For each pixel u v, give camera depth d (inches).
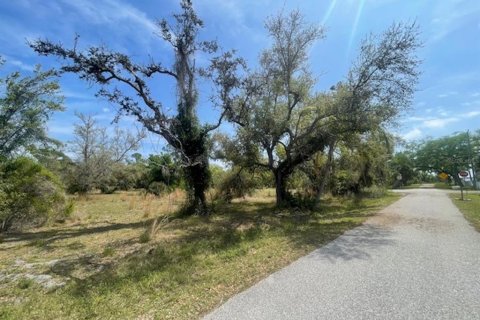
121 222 516.1
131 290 194.1
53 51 463.8
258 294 180.7
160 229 426.6
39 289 207.9
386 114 545.6
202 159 569.6
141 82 518.0
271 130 592.1
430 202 791.7
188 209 585.3
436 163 2282.2
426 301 165.2
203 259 262.8
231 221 500.1
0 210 423.5
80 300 181.9
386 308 157.5
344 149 794.8
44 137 851.4
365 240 323.3
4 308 175.5
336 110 550.3
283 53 611.2
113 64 500.4
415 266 227.6
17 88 765.3
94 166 1299.2
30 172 485.4
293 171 721.6
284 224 444.5
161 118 523.2
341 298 171.3
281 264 240.4
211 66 556.4
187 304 170.7
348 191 970.7
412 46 517.0
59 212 536.7
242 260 255.4
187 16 556.4
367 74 540.7
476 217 486.6
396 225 419.8
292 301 169.2
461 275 206.2
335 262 242.4
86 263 268.4
